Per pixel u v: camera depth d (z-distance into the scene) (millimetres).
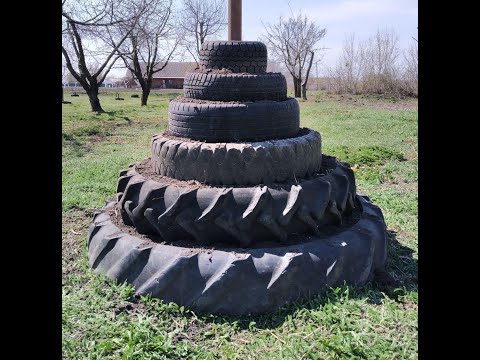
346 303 3451
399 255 4590
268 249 3682
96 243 4254
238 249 3701
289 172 4055
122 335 3152
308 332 3209
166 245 3824
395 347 2996
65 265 4344
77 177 7684
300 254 3602
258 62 4453
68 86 47969
